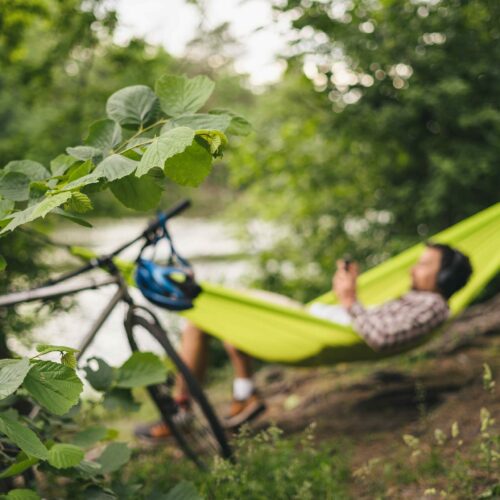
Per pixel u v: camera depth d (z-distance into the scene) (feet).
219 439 9.59
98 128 5.45
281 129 24.13
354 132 22.70
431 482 9.04
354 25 19.66
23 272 18.63
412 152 23.72
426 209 23.54
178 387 11.45
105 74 23.38
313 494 8.83
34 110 23.12
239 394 12.58
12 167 5.43
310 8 18.03
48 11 20.58
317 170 24.75
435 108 21.77
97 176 4.73
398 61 21.31
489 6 20.94
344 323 12.00
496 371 13.87
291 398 15.02
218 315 11.38
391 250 24.11
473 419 11.03
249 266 28.68
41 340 18.54
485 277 14.19
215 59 23.59
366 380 15.08
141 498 7.60
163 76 5.52
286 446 9.91
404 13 20.97
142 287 9.47
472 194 23.57
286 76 20.58
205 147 5.13
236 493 8.20
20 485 7.57
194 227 52.13
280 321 11.27
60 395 4.67
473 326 18.20
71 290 9.01
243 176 25.85
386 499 8.95
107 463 6.59
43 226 18.84
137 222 59.00
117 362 19.44
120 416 16.12
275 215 26.43
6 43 21.02
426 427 11.51
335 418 13.24
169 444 12.12
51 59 21.40
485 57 21.80
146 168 4.58
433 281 12.11
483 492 8.26
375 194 24.93
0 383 4.50
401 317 11.44
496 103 22.54
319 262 25.39
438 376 14.83
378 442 11.53
